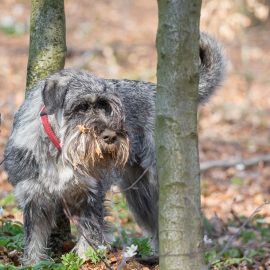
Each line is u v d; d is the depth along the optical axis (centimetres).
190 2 769
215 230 1430
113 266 1003
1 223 1226
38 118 1005
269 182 1927
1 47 3119
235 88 2830
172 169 785
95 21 3759
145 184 1200
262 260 1247
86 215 1045
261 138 2331
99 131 973
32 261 1023
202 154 2150
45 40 1116
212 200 1752
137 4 4288
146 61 3094
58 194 1017
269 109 2633
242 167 2014
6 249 1068
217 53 1251
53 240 1112
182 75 777
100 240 1048
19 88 2598
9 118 2178
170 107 781
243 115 2556
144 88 1196
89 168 995
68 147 977
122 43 3356
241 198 1770
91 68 2842
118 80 1188
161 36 780
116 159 998
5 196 1488
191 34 775
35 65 1123
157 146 797
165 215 793
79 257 1009
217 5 2309
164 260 798
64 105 986
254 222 1556
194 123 789
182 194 786
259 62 3191
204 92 1237
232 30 2356
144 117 1177
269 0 3322
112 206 1231
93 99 980
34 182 1009
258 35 3438
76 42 3278
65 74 1013
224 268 1122
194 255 793
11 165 1030
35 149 997
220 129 2403
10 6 3725
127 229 1334
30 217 1025
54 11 1116
